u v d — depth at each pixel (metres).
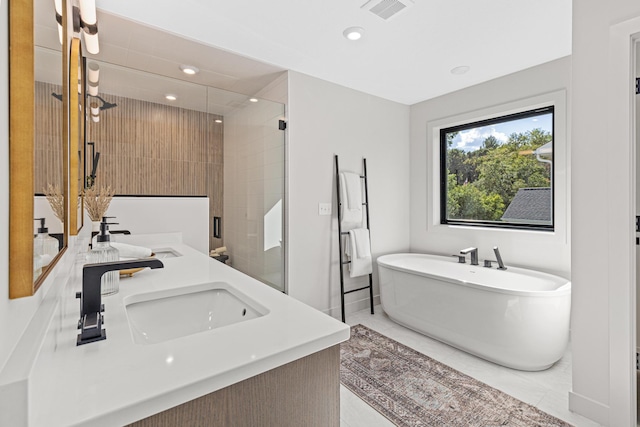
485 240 3.12
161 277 1.25
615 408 1.56
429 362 2.26
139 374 0.55
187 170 2.50
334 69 2.81
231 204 2.69
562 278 2.41
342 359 2.30
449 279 2.45
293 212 2.89
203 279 1.22
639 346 1.64
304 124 2.94
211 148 2.61
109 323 0.78
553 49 2.44
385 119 3.60
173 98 2.43
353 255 3.13
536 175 2.91
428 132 3.64
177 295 1.11
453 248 3.40
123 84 2.20
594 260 1.62
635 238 1.54
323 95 3.06
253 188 2.80
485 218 3.29
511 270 2.74
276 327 0.76
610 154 1.56
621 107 1.52
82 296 0.73
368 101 3.43
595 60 1.60
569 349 2.46
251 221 2.77
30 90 0.49
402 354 2.38
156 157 2.36
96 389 0.51
